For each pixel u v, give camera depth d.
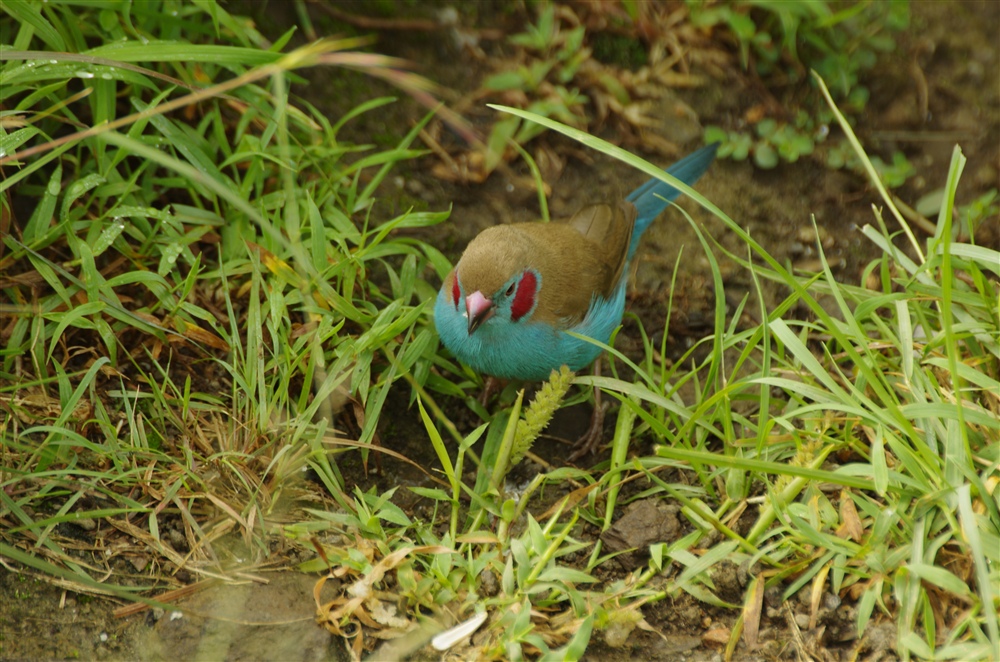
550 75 11.09
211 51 8.62
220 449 8.09
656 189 10.33
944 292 7.05
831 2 11.57
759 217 10.89
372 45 10.96
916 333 9.20
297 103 10.46
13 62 8.66
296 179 9.81
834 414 8.40
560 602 7.50
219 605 7.28
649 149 11.12
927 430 7.78
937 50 11.77
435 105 9.56
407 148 10.66
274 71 7.79
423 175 10.61
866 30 11.58
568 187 10.87
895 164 11.10
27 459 7.75
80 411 8.09
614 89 11.13
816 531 7.41
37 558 7.05
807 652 7.30
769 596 7.56
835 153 11.16
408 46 11.06
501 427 8.91
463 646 7.18
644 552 7.93
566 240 9.08
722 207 10.91
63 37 9.07
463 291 8.37
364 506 7.92
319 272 8.85
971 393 8.52
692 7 11.34
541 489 8.69
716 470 8.38
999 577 7.07
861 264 10.66
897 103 11.48
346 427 8.87
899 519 7.58
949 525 7.45
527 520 8.28
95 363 7.75
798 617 7.46
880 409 7.64
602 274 9.13
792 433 7.90
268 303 8.80
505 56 11.20
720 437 8.35
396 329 8.69
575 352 8.98
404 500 8.56
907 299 8.32
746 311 10.27
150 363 8.76
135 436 7.91
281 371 8.39
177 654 7.04
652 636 7.46
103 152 9.02
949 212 7.17
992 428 7.85
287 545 7.71
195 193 9.47
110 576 7.34
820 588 7.43
